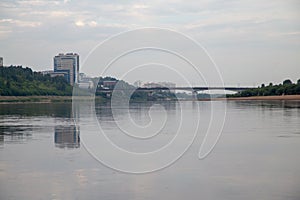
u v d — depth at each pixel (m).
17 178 16.11
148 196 13.59
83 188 14.61
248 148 23.45
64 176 16.45
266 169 17.55
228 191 14.11
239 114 54.22
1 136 30.55
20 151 22.92
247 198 13.28
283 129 33.62
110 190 14.34
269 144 24.95
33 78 137.00
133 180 15.81
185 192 14.04
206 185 14.95
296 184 14.96
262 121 42.12
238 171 17.22
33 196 13.65
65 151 22.89
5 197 13.56
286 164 18.56
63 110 74.38
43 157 20.86
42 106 98.38
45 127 37.62
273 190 14.17
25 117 53.78
